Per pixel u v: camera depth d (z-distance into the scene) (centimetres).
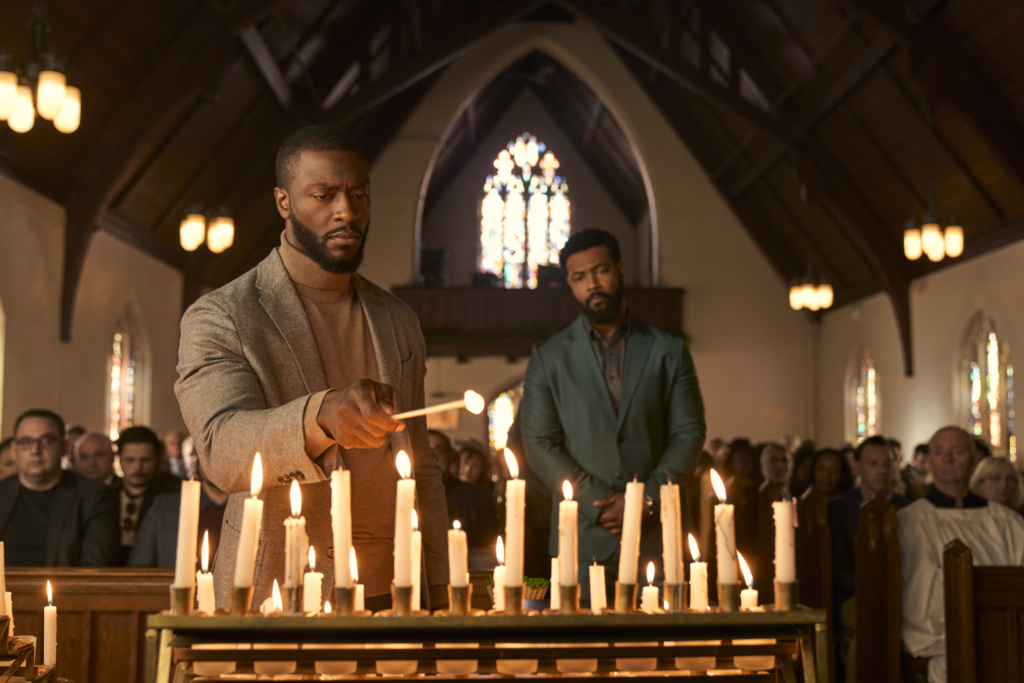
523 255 2100
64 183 1008
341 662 116
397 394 171
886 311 1466
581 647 120
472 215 2102
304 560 117
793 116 1360
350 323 170
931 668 363
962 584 334
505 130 2133
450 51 1327
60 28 856
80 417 1072
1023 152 997
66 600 351
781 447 675
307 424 127
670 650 120
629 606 119
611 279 270
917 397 1362
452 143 1916
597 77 1736
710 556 375
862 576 380
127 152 1011
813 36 1225
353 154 158
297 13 1173
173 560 390
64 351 1026
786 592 120
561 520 120
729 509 121
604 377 271
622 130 1820
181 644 111
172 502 399
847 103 1245
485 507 574
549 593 169
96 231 1057
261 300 159
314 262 162
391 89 1321
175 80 1001
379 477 162
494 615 114
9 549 385
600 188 2141
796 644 122
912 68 995
